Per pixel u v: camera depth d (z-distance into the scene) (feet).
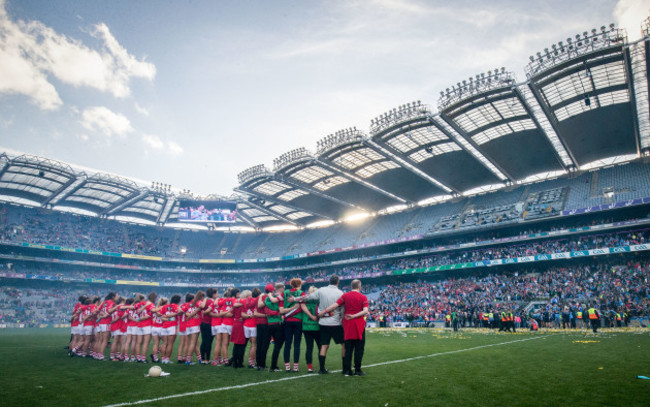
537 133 127.24
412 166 150.71
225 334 34.30
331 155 145.48
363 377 26.45
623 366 30.60
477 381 24.91
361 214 220.84
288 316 30.45
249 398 20.04
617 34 87.30
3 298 159.63
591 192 144.46
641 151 140.97
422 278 176.96
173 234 240.12
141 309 36.94
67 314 164.96
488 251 157.48
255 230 260.21
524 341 59.93
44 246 173.68
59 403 19.57
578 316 95.30
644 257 127.24
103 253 193.26
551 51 94.79
